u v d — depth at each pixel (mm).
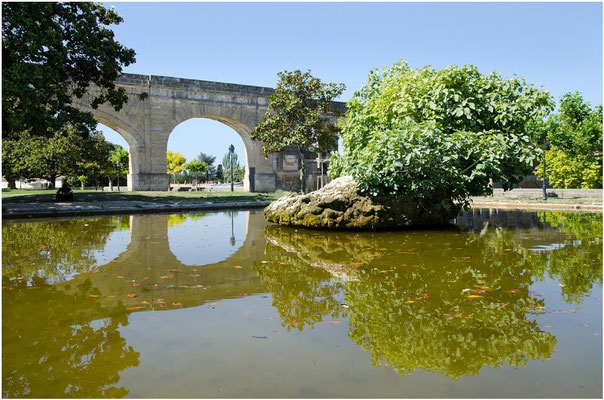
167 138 30781
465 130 9992
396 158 8883
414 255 6117
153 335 2984
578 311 3445
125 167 54406
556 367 2469
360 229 9320
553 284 4324
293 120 23969
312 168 36812
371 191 9414
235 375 2383
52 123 14438
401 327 3113
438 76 10273
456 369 2461
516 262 5516
